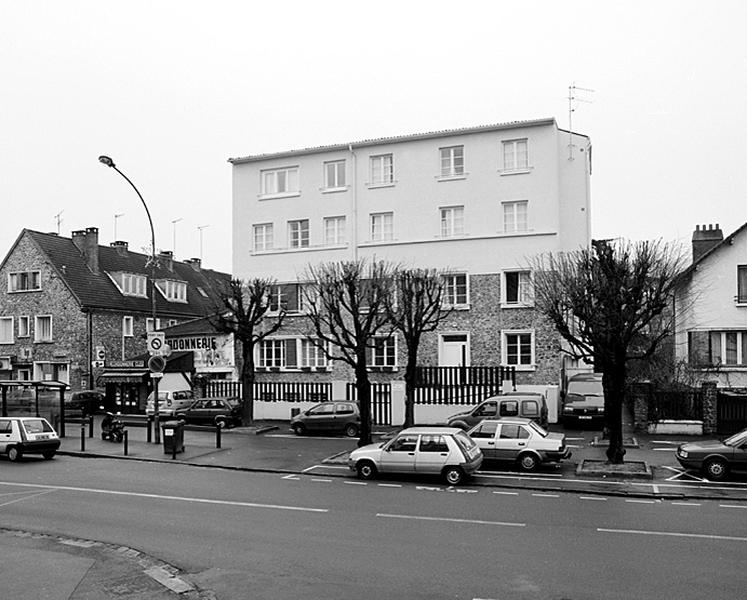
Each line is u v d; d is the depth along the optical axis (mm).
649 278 20672
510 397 25000
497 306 34188
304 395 33562
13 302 46594
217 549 11805
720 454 18109
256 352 39250
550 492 16938
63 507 15469
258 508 15109
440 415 29953
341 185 38688
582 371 37062
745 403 25703
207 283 58594
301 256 39000
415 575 10211
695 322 32344
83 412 34469
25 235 46594
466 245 35156
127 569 10656
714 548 11594
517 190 34562
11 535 12977
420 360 35094
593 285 20516
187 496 16594
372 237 37531
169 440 23438
